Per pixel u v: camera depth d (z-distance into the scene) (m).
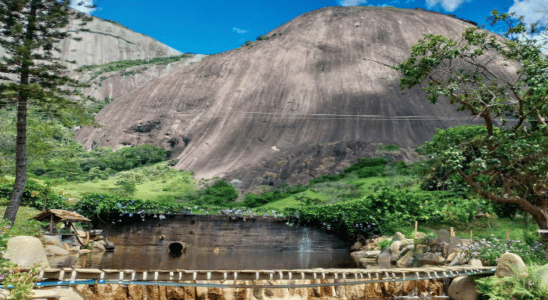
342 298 9.02
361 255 16.58
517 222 19.05
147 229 19.06
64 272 6.39
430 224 19.50
